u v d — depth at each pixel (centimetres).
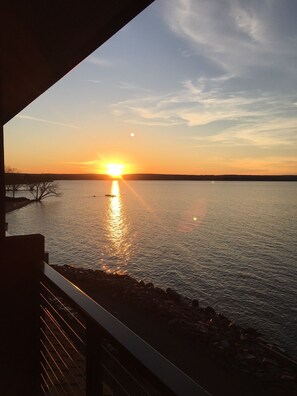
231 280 3312
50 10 174
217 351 1127
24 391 240
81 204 10894
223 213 9269
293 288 3089
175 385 76
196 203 12438
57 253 4281
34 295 243
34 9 174
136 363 89
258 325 2345
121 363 104
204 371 1012
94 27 188
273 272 3578
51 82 279
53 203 11012
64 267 2220
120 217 7831
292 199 15262
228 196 17100
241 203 12825
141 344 96
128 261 3953
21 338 242
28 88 297
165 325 1322
